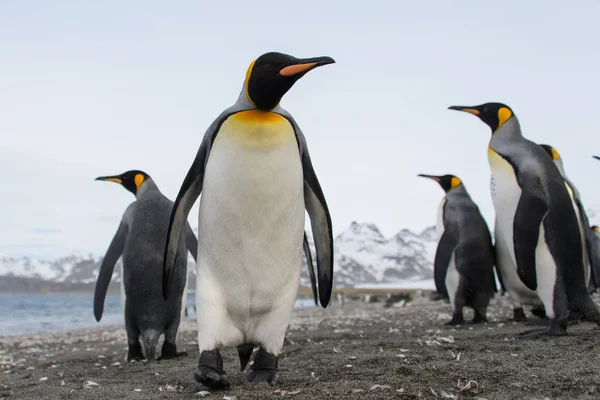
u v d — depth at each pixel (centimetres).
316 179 411
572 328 673
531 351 481
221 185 367
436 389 344
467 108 748
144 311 611
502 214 678
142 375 502
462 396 323
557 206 604
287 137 375
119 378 490
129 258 614
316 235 429
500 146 694
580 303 591
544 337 579
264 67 374
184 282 629
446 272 955
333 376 405
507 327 787
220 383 364
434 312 1684
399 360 466
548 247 594
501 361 434
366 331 928
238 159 365
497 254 888
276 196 368
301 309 3416
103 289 677
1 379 556
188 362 583
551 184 621
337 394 340
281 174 368
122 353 834
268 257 374
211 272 377
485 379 367
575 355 446
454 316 920
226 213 368
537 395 316
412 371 406
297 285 394
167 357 632
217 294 377
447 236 970
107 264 680
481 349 510
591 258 770
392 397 326
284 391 353
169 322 625
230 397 343
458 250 908
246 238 370
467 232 915
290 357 542
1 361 817
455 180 1020
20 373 615
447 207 992
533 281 600
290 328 1199
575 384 337
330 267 424
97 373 539
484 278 905
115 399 380
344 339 758
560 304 588
